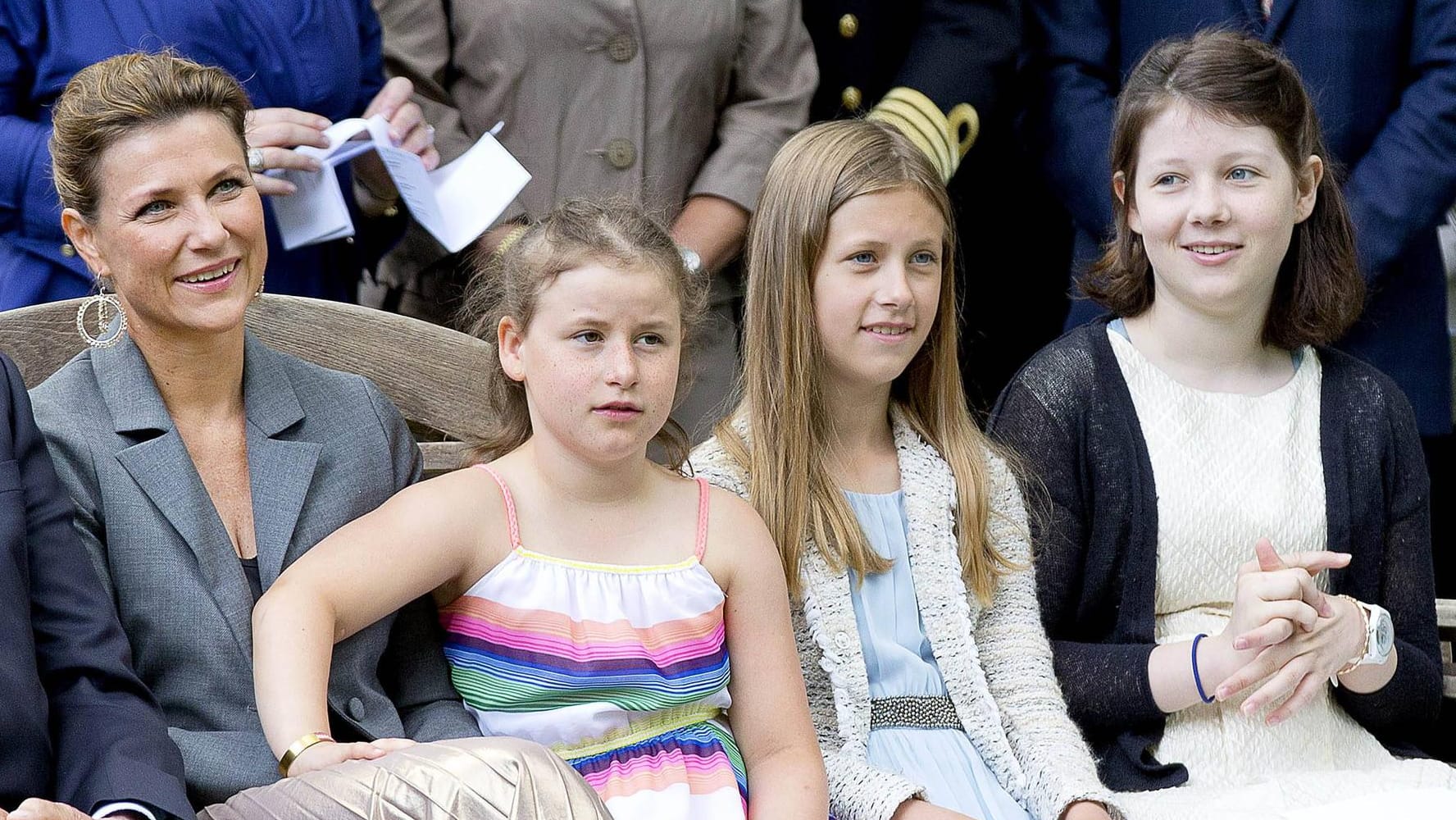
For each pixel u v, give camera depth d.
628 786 9.55
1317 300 12.15
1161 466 11.89
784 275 11.21
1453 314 17.69
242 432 10.14
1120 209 12.41
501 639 9.82
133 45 12.47
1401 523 12.16
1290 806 10.72
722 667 9.99
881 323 11.11
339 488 10.13
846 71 16.00
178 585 9.46
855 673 10.78
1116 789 11.44
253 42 12.86
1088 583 12.00
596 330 9.67
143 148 9.34
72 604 9.00
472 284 13.73
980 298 17.86
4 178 12.40
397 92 13.73
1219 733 11.45
